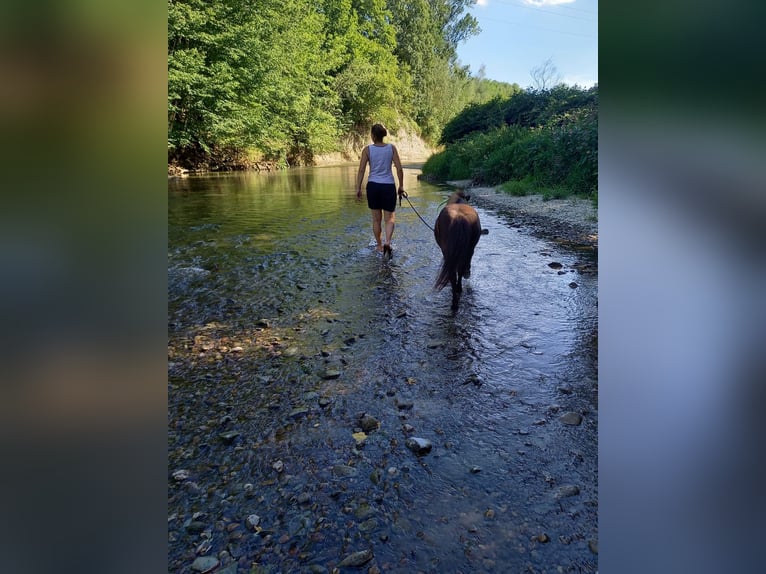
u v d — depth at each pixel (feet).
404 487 6.05
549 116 51.72
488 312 12.23
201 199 34.91
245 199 35.01
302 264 17.01
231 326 11.57
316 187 44.45
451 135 73.36
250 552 5.11
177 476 6.30
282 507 5.75
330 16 100.42
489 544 5.14
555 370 9.15
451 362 9.53
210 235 21.90
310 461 6.60
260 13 58.03
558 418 7.55
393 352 10.03
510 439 7.02
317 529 5.41
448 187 44.47
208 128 52.80
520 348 10.14
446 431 7.25
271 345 10.46
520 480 6.15
